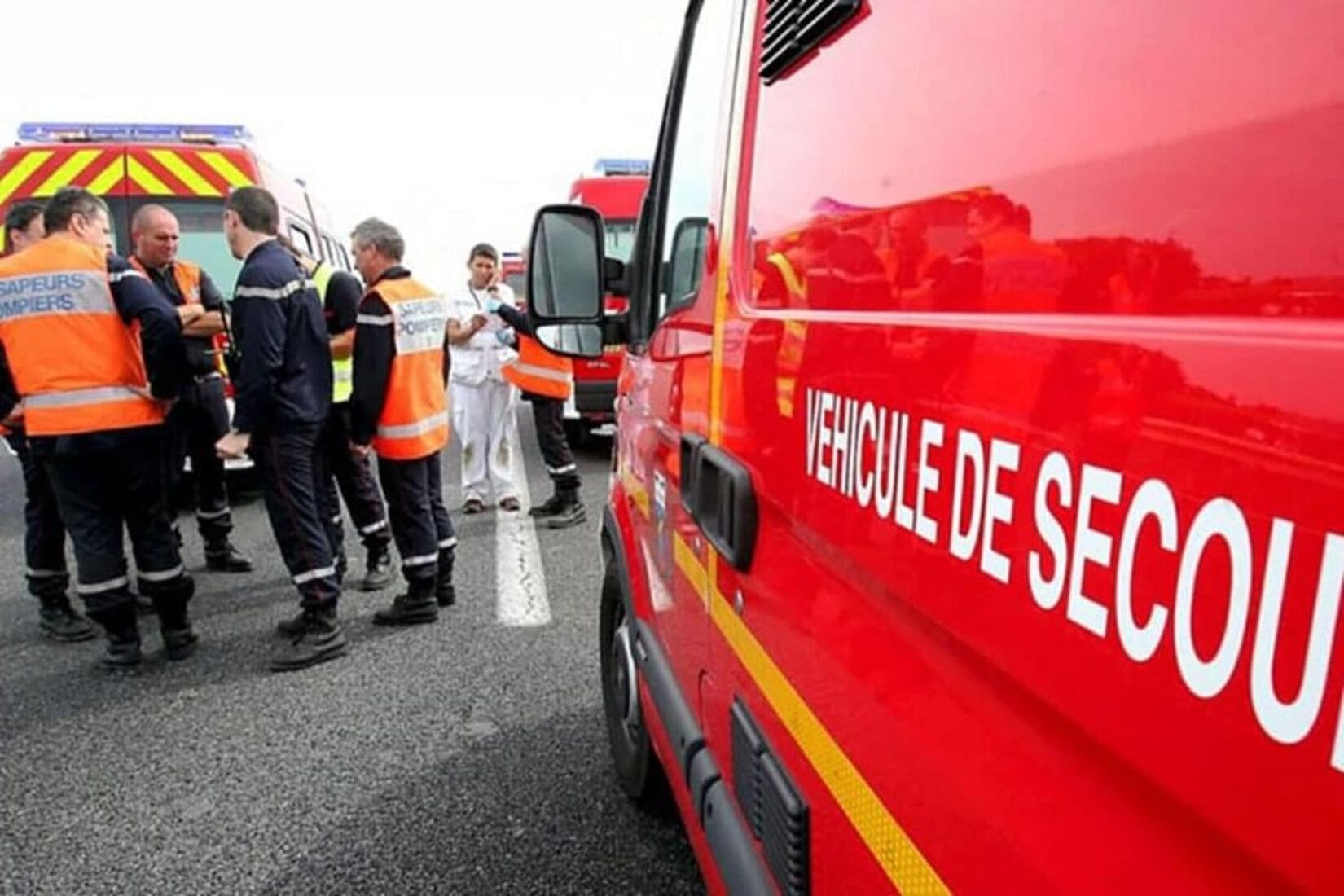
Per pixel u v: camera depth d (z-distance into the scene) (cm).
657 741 216
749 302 140
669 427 199
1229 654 49
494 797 263
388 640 381
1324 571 43
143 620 419
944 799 82
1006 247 73
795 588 119
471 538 538
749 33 151
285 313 337
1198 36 54
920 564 84
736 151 154
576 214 246
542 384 550
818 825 113
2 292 324
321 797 265
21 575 494
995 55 76
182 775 278
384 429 376
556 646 373
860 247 100
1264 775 47
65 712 322
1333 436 43
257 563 498
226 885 226
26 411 332
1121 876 60
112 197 596
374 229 375
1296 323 47
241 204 337
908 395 86
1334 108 46
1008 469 69
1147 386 55
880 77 99
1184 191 55
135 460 345
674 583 196
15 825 254
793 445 117
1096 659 60
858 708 100
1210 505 50
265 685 340
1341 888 43
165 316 335
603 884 224
